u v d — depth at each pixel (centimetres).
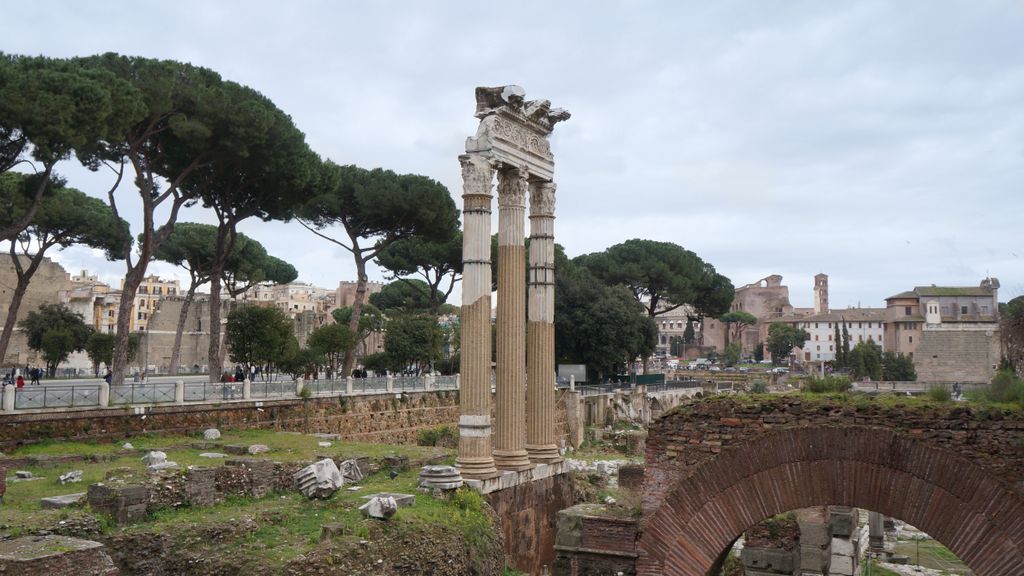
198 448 3416
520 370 3170
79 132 3756
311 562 1812
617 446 7450
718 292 12100
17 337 9950
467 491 2616
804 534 2511
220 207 5153
